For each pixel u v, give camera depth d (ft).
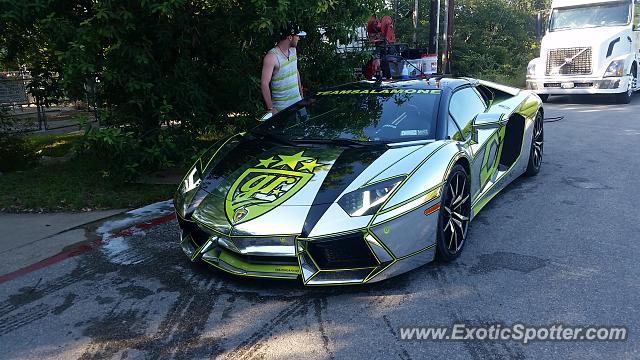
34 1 16.66
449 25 46.78
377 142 12.75
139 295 11.25
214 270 12.28
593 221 14.66
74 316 10.51
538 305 10.22
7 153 23.91
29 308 10.90
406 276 11.60
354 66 25.89
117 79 17.97
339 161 11.87
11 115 25.93
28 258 13.43
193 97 19.47
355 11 23.12
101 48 18.06
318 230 10.23
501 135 16.15
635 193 17.06
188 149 19.94
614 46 38.70
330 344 9.16
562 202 16.40
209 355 8.99
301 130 14.02
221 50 21.13
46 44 20.35
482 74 61.67
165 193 18.54
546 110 37.29
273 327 9.78
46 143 29.45
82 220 16.15
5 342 9.67
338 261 10.55
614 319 9.64
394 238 10.50
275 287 11.28
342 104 14.90
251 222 10.62
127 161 18.78
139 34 18.62
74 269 12.71
